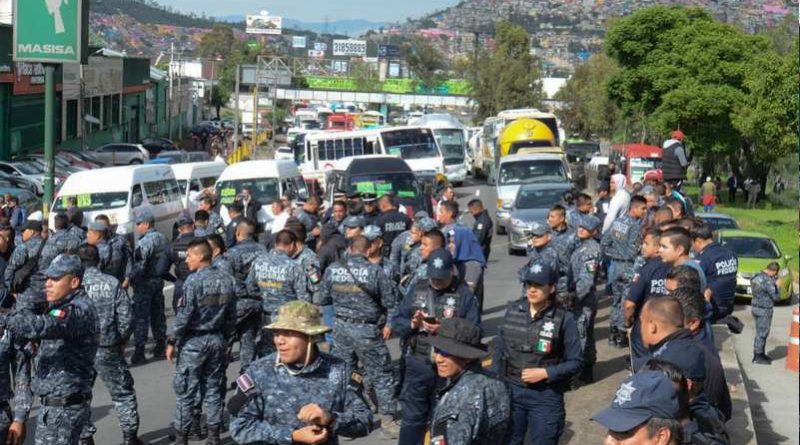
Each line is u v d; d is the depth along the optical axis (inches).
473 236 507.8
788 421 559.8
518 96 4237.2
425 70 7106.3
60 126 2372.0
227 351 426.0
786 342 789.9
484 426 238.2
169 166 1248.8
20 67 2020.2
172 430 456.1
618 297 591.8
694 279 291.1
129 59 3125.0
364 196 1027.3
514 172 1352.1
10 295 452.1
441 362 239.3
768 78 1612.9
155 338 608.4
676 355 244.8
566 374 326.0
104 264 560.7
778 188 2240.4
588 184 2055.9
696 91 2127.2
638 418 173.5
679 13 2326.5
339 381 245.6
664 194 735.1
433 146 1722.4
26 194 1355.8
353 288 429.1
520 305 333.1
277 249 462.9
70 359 340.5
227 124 4488.2
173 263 605.3
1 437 364.5
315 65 6550.2
